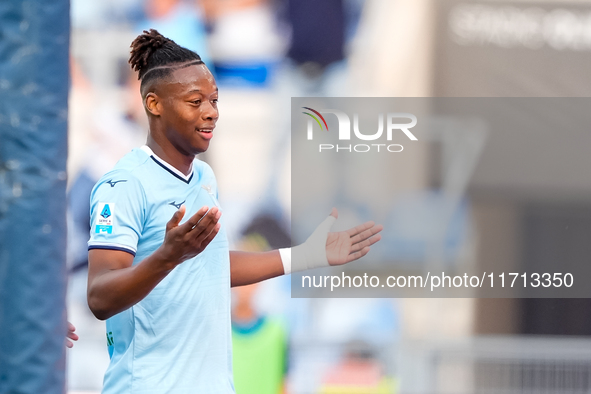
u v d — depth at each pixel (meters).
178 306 7.27
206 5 21.02
